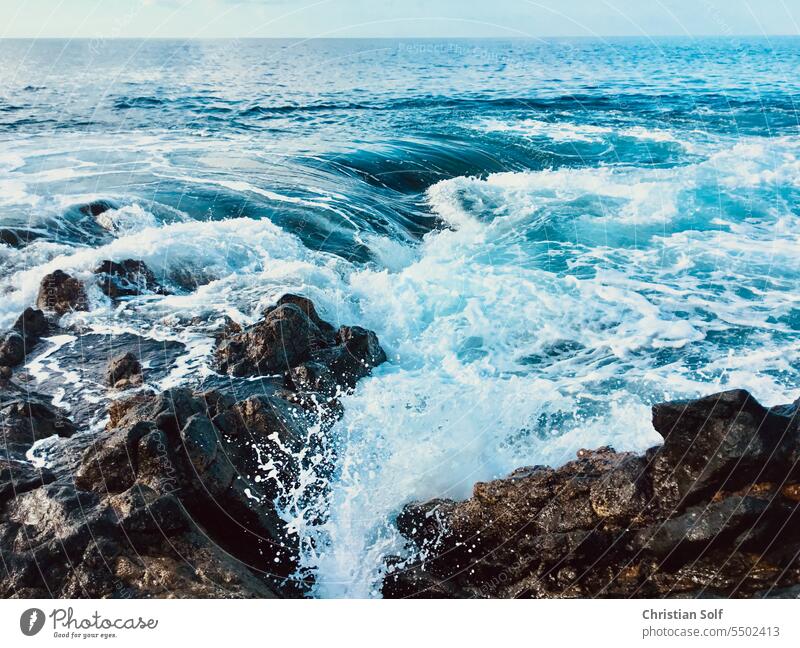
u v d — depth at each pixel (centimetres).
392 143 1956
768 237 1456
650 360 966
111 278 1057
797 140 2195
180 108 2348
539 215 1534
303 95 2634
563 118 2395
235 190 1480
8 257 1105
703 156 2002
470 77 3173
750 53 4772
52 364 890
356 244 1296
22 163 1609
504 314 1077
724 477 585
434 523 664
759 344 1016
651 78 3306
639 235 1453
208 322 987
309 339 902
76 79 2978
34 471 661
